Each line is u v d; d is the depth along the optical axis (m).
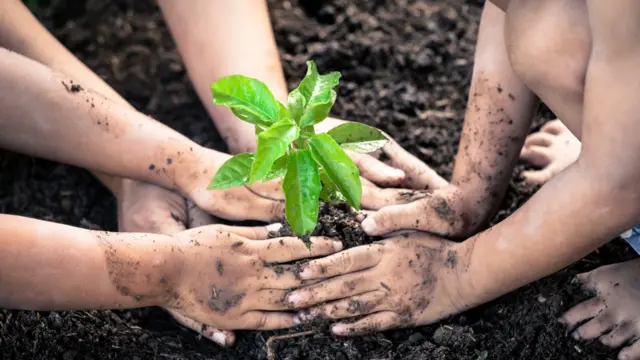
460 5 1.51
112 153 1.17
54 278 1.07
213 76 1.25
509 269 1.08
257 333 1.15
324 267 1.12
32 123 1.15
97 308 1.10
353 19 1.46
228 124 1.25
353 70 1.41
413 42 1.44
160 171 1.17
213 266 1.11
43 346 1.12
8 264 1.06
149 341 1.14
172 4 1.26
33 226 1.08
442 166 1.32
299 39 1.44
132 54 1.43
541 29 1.01
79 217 1.27
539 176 1.28
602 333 1.14
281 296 1.13
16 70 1.14
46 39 1.26
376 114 1.36
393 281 1.13
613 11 0.95
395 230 1.14
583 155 1.01
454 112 1.37
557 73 1.02
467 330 1.14
